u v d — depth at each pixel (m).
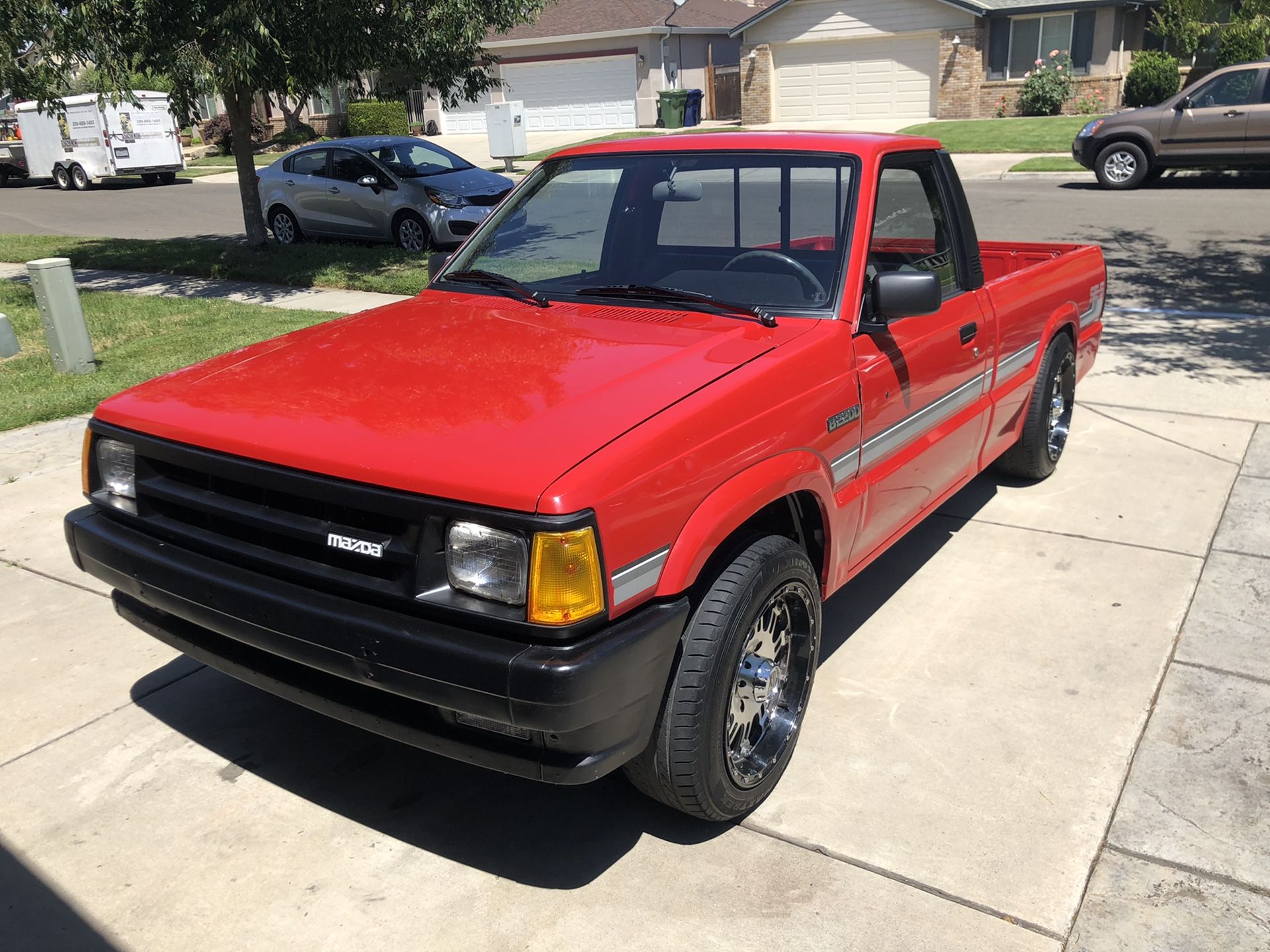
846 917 2.81
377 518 2.70
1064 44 26.95
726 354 3.22
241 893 2.95
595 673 2.50
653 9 33.44
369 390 3.09
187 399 3.21
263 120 39.12
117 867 3.06
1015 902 2.85
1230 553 4.87
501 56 34.28
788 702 3.38
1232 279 10.59
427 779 3.46
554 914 2.85
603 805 3.31
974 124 26.38
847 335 3.48
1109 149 17.22
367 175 14.62
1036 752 3.48
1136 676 3.90
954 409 4.31
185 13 11.23
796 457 3.19
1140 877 2.92
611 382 3.02
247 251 14.35
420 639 2.58
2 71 11.10
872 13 28.52
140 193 25.55
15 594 4.77
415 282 11.70
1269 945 2.69
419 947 2.75
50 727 3.76
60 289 7.88
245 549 2.93
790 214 3.75
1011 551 5.00
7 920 2.86
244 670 3.10
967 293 4.41
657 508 2.68
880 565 4.90
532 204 4.38
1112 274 10.98
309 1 11.62
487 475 2.56
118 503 3.29
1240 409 6.80
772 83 30.66
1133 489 5.65
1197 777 3.33
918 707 3.75
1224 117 16.31
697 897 2.90
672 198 3.97
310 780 3.45
